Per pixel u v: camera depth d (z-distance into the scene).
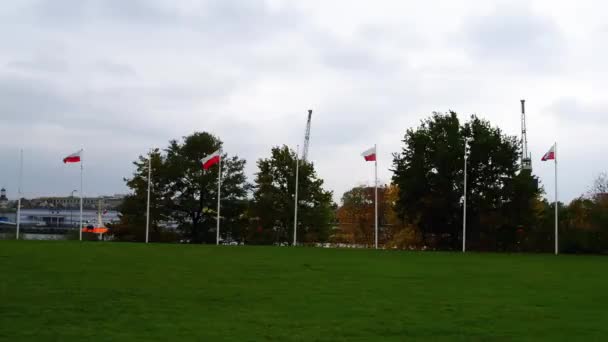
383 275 33.47
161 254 44.84
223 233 89.31
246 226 89.00
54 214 125.19
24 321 18.17
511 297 25.06
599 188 78.00
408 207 75.25
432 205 72.19
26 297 22.61
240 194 89.81
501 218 71.12
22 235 90.62
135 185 87.81
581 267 41.59
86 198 133.25
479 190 73.75
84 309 20.33
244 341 16.08
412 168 73.94
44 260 36.94
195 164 88.75
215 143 90.75
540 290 27.61
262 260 41.84
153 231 87.75
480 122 74.88
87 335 16.44
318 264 39.72
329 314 20.27
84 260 37.59
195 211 88.56
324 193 86.31
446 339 16.75
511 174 73.38
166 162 89.50
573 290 27.69
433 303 23.05
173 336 16.53
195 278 29.84
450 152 71.94
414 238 87.56
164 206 88.12
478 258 50.53
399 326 18.38
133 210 87.75
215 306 21.55
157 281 28.20
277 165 85.62
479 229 73.00
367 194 124.69
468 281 31.17
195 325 18.06
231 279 29.83
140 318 19.00
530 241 72.06
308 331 17.50
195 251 49.66
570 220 71.19
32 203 127.75
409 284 29.31
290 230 85.50
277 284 28.23
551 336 17.25
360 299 23.78
